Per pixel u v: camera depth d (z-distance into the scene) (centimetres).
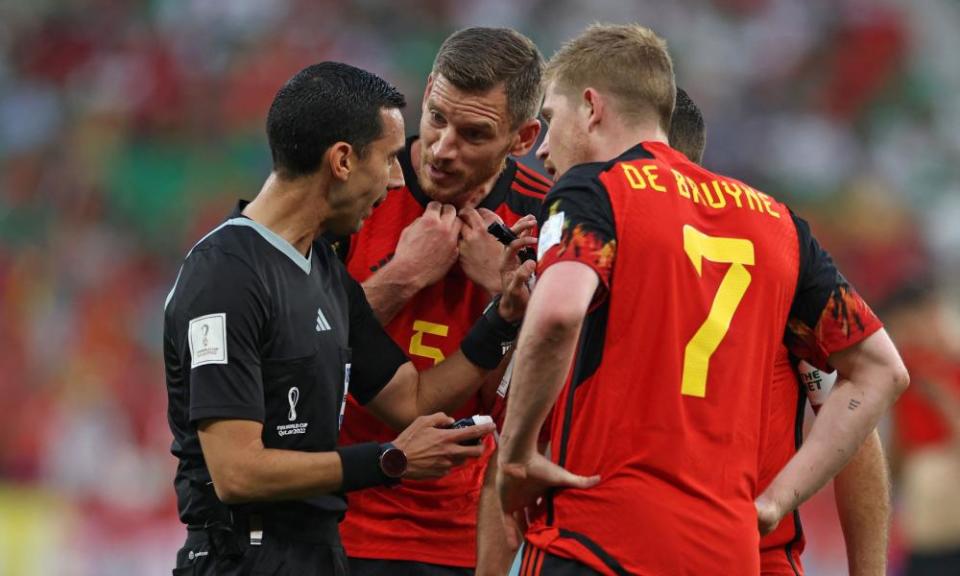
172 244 5338
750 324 1078
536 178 1467
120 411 4466
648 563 1027
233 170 5612
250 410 1123
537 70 1364
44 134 5778
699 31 6097
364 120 1189
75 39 6078
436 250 1371
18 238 5328
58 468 4194
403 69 5859
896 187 5719
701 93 5891
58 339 4775
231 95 5800
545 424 1274
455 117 1326
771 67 6038
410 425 1266
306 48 5900
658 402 1040
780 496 1097
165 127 5744
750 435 1076
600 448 1048
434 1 6062
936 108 6078
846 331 1119
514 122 1349
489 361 1348
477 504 1473
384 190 1224
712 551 1034
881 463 1256
